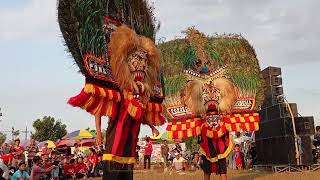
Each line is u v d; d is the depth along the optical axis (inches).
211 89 400.5
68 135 1057.5
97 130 224.7
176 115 405.4
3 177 461.1
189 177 506.9
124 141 236.7
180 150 827.4
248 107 418.0
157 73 258.8
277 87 630.5
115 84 233.5
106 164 234.5
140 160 978.7
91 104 220.5
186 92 403.5
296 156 577.9
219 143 382.3
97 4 231.3
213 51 421.1
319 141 668.1
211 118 387.2
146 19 270.2
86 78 219.9
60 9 214.2
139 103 239.0
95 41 225.9
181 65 411.2
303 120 585.9
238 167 711.7
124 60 233.9
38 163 523.5
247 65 429.1
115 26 246.1
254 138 735.7
